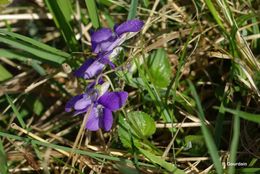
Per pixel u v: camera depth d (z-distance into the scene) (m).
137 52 0.21
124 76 0.21
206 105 0.22
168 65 0.22
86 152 0.19
